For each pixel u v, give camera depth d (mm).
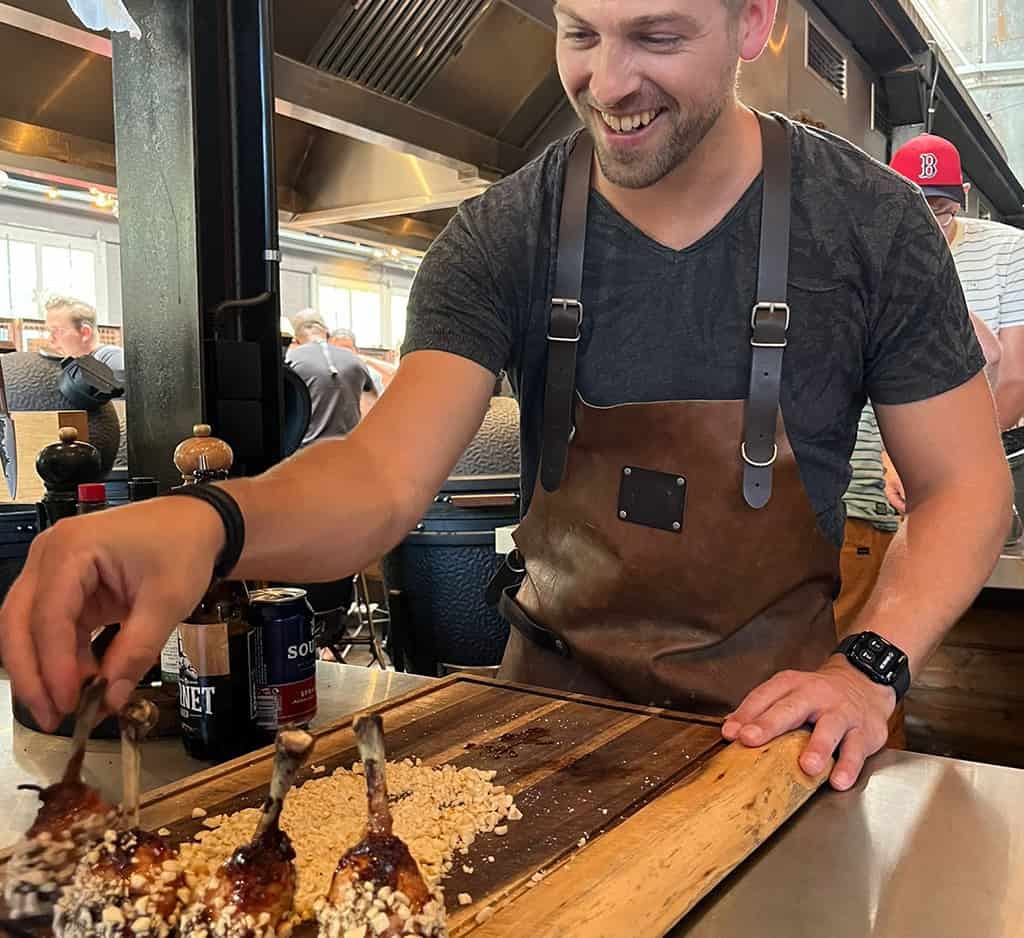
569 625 1151
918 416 1075
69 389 1549
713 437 1064
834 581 1143
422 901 549
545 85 2363
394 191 2455
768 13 1008
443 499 2486
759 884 719
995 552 1044
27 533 1481
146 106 1370
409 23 1965
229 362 1371
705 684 1074
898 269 1060
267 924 553
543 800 821
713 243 1074
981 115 3902
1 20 1493
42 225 5199
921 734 2201
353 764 923
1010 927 650
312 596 2529
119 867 577
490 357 1085
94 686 586
